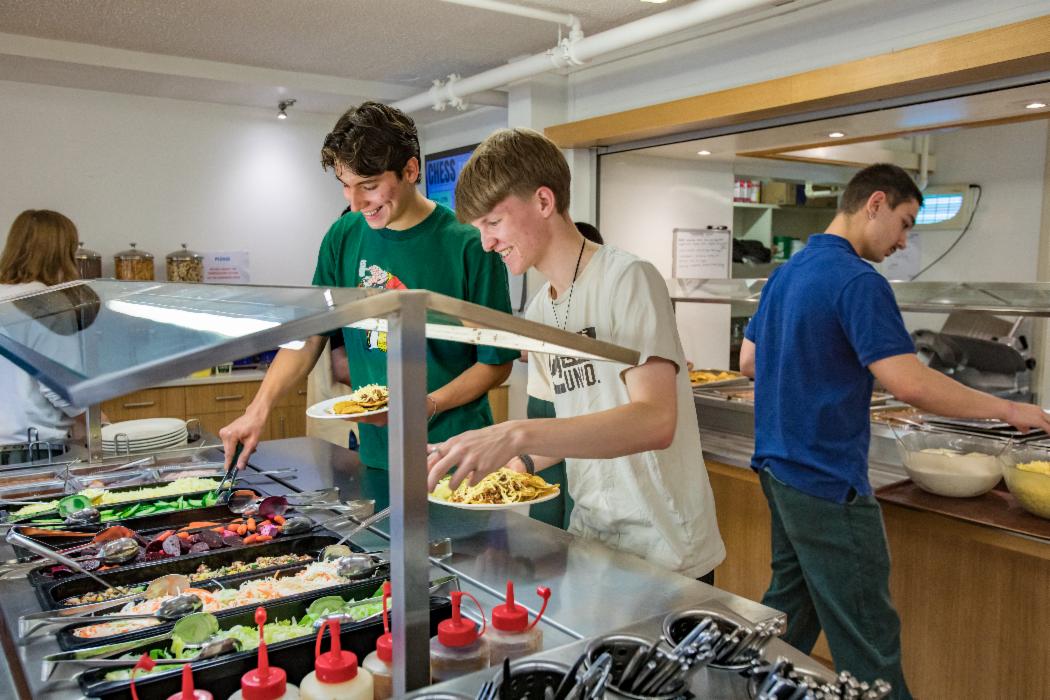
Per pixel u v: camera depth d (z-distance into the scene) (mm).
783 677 841
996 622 2166
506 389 5055
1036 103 2664
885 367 1892
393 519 888
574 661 904
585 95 4109
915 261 5320
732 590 2936
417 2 3283
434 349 2045
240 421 1954
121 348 1023
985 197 4938
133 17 3463
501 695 842
